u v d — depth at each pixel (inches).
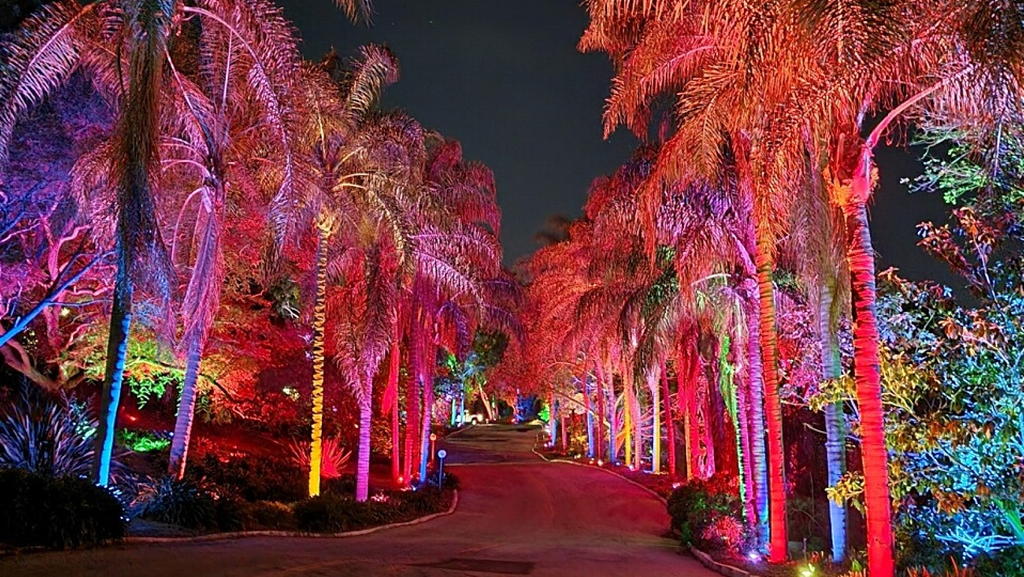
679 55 556.1
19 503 410.0
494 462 2017.7
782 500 608.1
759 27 348.8
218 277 701.3
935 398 489.4
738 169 658.8
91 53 590.9
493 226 1337.4
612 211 939.3
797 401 852.6
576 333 1499.8
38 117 691.4
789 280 766.5
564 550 732.7
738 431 1081.4
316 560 489.7
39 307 740.0
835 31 324.2
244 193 800.9
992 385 457.1
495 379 2970.0
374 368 973.2
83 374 916.0
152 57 458.6
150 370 928.3
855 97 386.6
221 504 607.8
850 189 425.1
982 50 285.1
